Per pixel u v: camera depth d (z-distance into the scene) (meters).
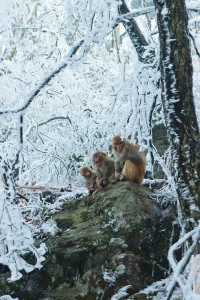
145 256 7.01
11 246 7.21
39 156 11.17
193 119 6.07
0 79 10.80
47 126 11.45
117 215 7.25
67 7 10.14
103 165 8.01
